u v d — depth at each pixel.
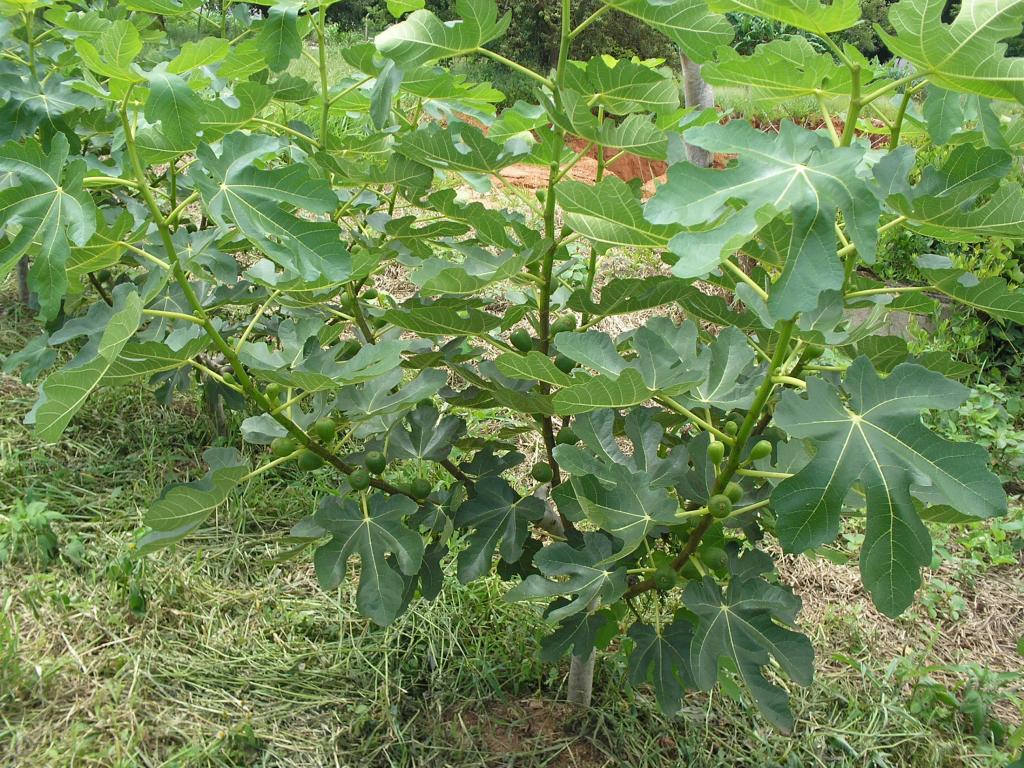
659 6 1.91
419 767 2.61
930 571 3.95
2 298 5.06
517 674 2.95
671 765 2.70
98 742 2.51
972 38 1.35
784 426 1.56
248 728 2.60
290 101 2.85
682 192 1.36
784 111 8.64
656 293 2.27
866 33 16.27
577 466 1.96
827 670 3.21
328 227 1.87
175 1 2.34
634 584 2.58
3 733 2.49
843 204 1.30
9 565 3.13
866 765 2.79
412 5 2.32
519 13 16.36
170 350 1.86
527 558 2.62
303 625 3.12
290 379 1.94
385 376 2.33
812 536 1.55
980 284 1.78
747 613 2.01
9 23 3.31
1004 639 3.60
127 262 3.37
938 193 1.55
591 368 1.93
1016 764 2.29
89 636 2.89
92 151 4.10
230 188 1.86
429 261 2.16
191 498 1.97
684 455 2.17
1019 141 1.92
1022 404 5.37
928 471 1.53
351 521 2.20
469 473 2.47
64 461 3.79
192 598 3.14
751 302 1.79
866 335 2.22
